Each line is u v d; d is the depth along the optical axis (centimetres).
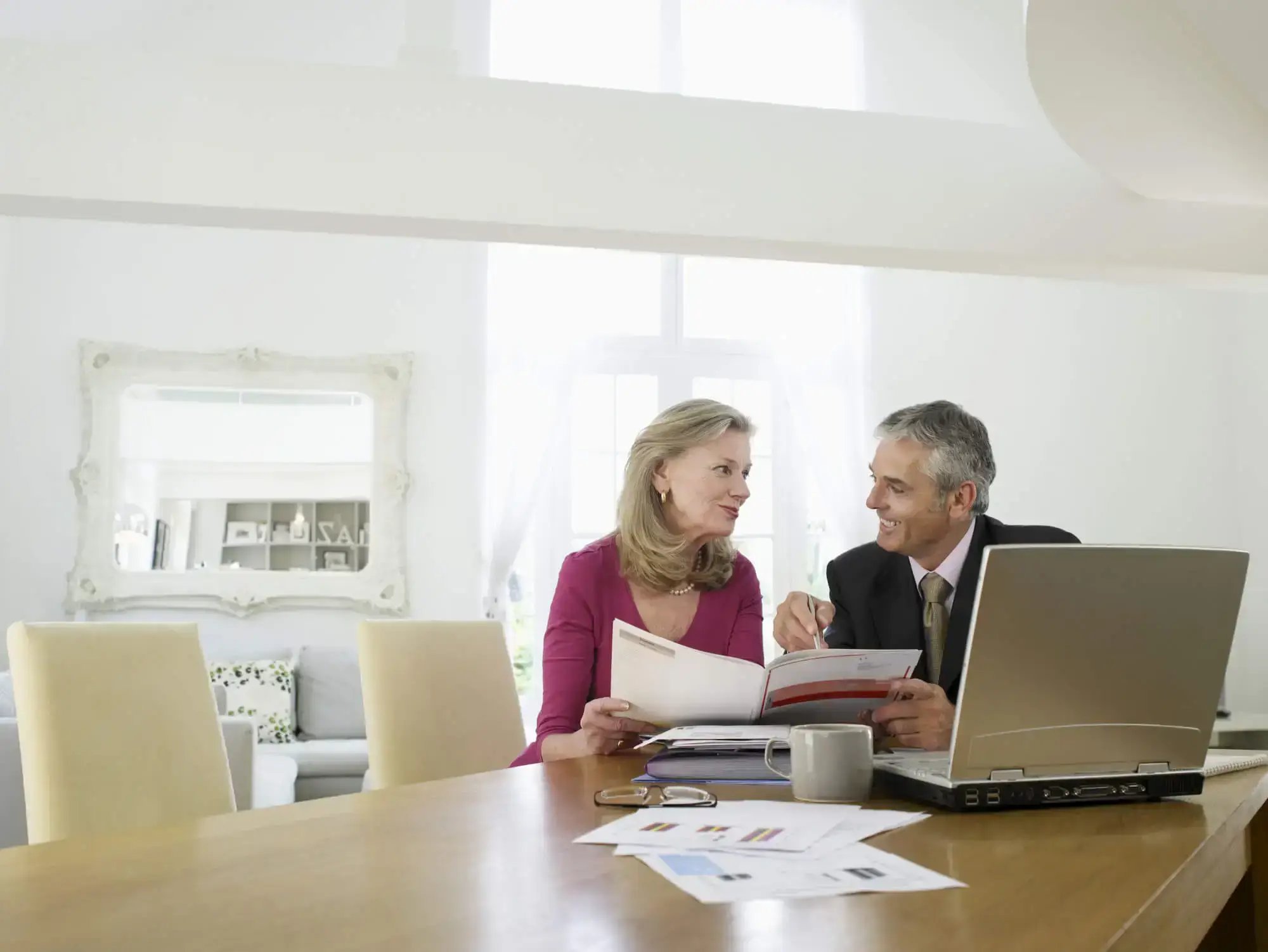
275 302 608
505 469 610
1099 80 293
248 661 554
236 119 313
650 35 662
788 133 343
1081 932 70
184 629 195
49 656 174
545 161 328
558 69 653
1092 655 118
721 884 82
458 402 612
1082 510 631
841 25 678
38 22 516
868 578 237
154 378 594
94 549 580
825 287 652
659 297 636
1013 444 638
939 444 226
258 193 312
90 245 597
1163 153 327
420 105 323
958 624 214
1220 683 124
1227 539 618
